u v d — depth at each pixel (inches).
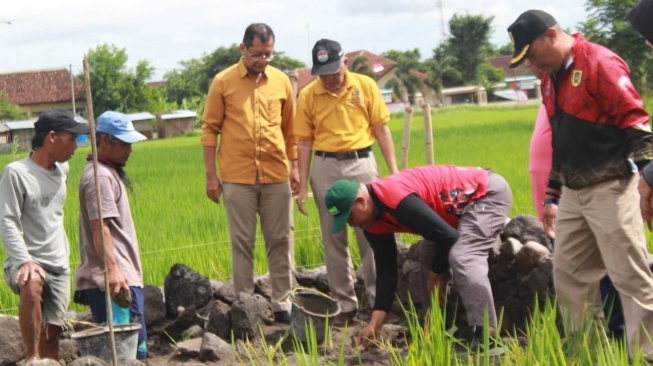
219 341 254.8
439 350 196.4
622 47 1087.6
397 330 264.8
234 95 289.4
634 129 203.5
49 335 244.4
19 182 227.1
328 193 231.9
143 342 253.8
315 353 199.5
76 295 251.9
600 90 204.8
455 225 248.8
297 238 391.2
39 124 230.5
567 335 208.4
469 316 239.0
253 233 294.4
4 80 2940.5
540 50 209.9
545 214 235.5
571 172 213.9
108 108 2942.9
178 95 3690.9
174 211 516.1
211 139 295.1
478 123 1526.8
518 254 264.7
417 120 1882.4
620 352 195.2
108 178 242.1
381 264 243.4
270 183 291.7
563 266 224.4
